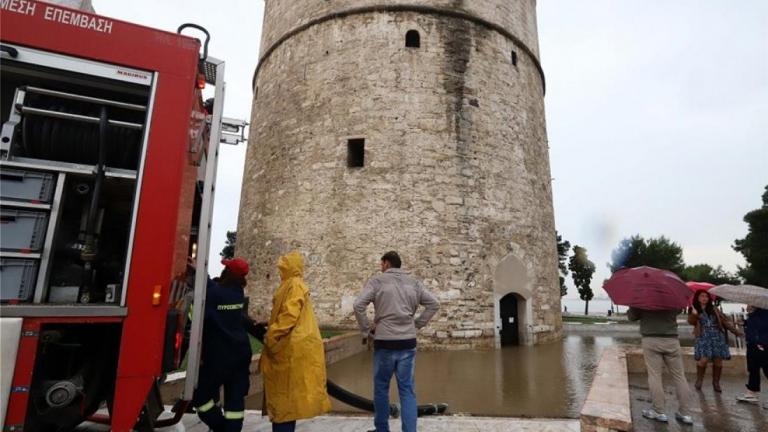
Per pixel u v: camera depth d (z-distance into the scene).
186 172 3.41
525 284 13.15
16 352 2.71
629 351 8.30
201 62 3.72
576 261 40.03
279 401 3.51
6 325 2.69
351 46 13.77
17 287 2.91
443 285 11.75
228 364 3.65
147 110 3.28
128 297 3.01
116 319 2.96
